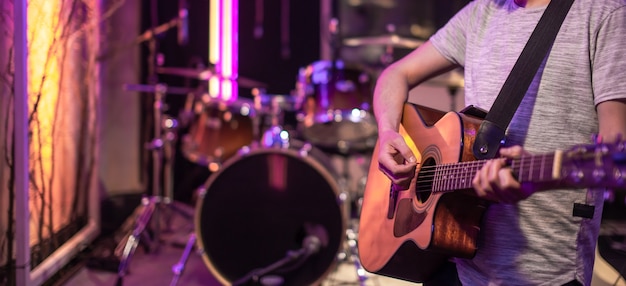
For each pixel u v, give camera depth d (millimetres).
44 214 3080
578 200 1229
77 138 3699
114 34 4625
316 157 3422
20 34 2555
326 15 6062
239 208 3131
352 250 3363
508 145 1274
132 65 5191
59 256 3254
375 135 4270
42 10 2779
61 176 3402
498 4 1425
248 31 5969
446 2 5801
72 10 3084
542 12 1316
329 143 4363
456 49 1562
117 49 4477
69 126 3488
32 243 2906
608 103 1162
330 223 3051
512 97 1266
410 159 1412
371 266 1599
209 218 3143
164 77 5707
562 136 1239
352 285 3402
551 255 1238
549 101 1251
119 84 5141
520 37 1331
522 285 1258
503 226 1282
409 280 1582
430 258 1441
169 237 4555
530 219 1255
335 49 5688
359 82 4152
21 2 2545
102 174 4645
